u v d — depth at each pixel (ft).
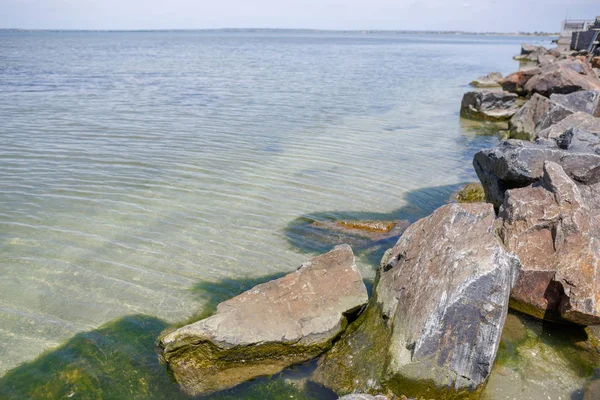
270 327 24.77
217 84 130.00
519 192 33.32
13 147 60.54
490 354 21.72
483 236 25.64
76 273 32.50
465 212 27.68
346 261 29.30
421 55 292.40
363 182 52.54
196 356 24.09
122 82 129.29
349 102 105.40
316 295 27.09
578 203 30.55
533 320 27.84
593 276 26.48
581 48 203.41
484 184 45.21
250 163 57.67
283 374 23.99
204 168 55.06
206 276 32.83
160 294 30.55
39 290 30.42
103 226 39.52
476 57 279.08
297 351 24.99
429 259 25.93
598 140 43.83
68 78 135.03
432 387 21.74
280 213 43.47
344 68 188.24
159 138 67.97
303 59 239.71
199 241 37.68
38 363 24.20
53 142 63.67
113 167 54.29
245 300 26.27
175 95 108.17
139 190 47.67
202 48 360.89
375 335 24.93
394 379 21.80
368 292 31.12
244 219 41.93
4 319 27.43
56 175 50.93
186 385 23.16
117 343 25.86
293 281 27.63
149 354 25.13
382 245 37.96
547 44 470.80
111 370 23.94
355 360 24.09
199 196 46.73
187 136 69.67
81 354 24.94
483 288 22.52
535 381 23.00
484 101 91.30
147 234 38.47
